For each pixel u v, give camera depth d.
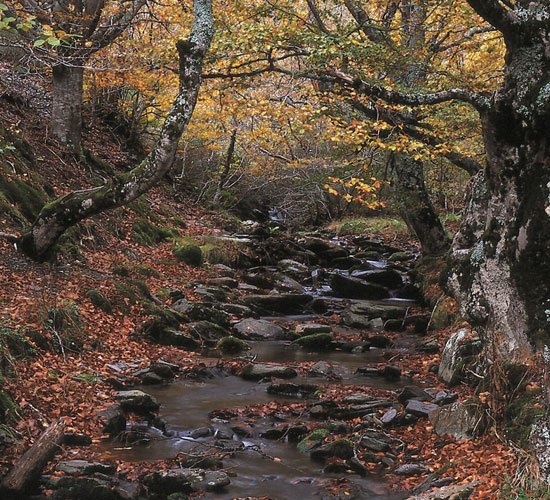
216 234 18.42
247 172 24.16
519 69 5.79
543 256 5.84
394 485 5.61
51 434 5.46
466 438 6.25
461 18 12.38
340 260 18.95
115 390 7.75
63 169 15.39
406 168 14.93
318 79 10.52
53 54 9.71
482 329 6.68
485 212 6.96
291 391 8.34
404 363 10.03
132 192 9.57
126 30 17.73
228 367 9.40
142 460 6.02
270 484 5.66
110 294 10.61
